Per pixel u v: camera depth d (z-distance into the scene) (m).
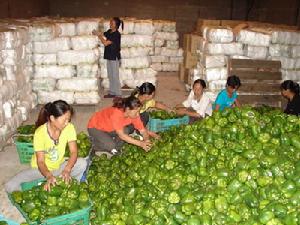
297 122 4.37
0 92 6.25
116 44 9.84
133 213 3.62
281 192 3.21
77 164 4.76
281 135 4.08
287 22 14.69
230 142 4.15
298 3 13.98
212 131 4.43
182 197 3.50
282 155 3.70
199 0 18.19
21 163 5.79
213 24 12.79
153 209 3.46
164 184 3.87
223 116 4.70
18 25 8.20
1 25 7.98
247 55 8.66
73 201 3.75
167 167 4.22
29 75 8.31
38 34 8.23
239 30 8.76
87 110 9.02
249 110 4.59
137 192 3.93
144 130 5.55
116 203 3.92
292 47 8.54
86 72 8.66
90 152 5.48
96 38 8.86
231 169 3.71
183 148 4.38
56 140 4.36
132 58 10.56
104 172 4.90
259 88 8.42
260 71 8.48
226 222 3.11
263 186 3.35
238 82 6.25
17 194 3.93
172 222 3.29
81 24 9.53
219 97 6.54
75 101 8.73
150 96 5.66
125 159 5.05
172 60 14.88
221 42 8.69
